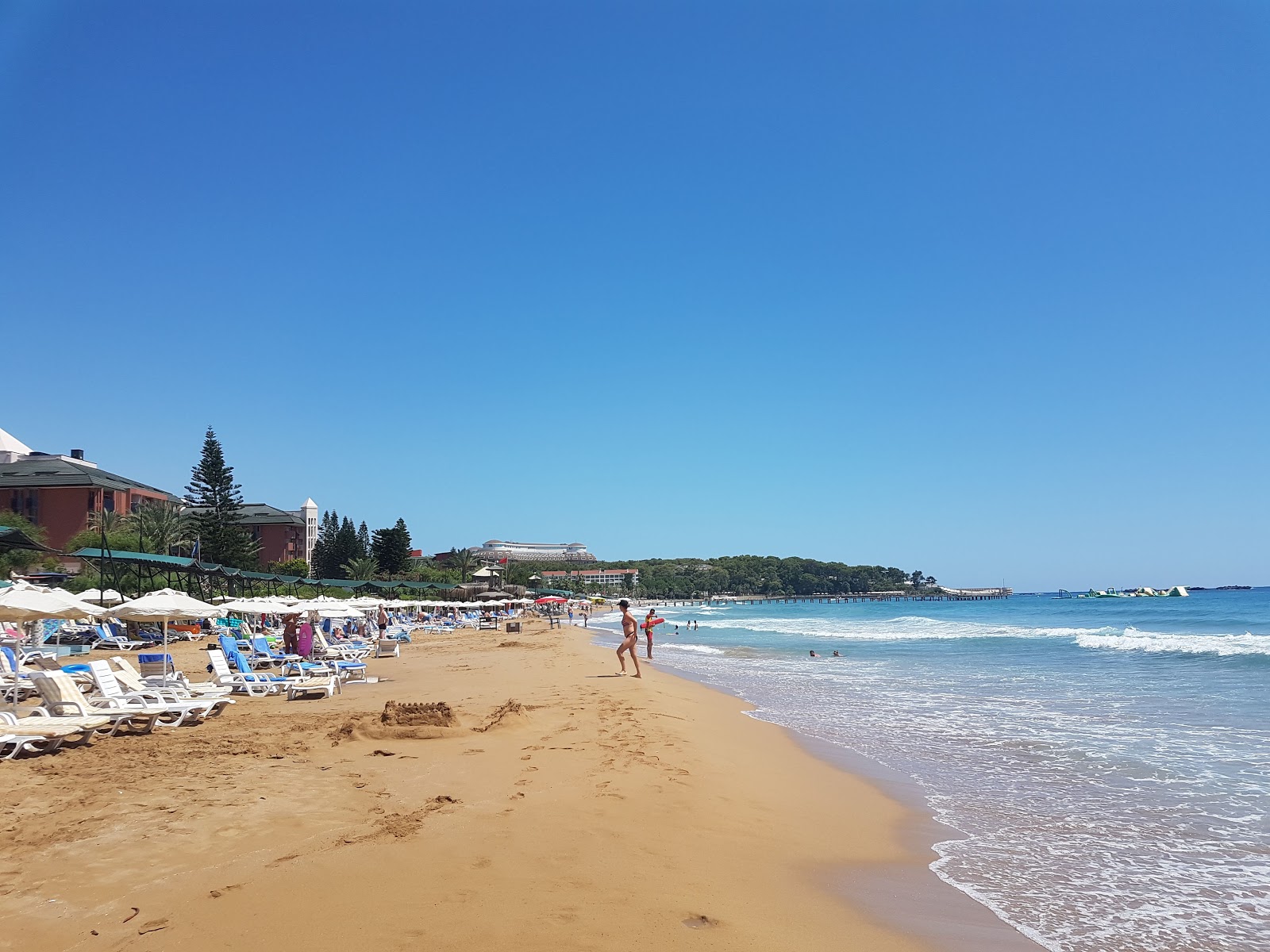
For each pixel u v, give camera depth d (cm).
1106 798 873
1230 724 1333
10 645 2023
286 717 1257
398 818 677
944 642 3900
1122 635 3841
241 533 6319
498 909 489
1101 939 515
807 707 1600
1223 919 548
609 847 623
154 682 1411
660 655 3139
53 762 891
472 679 1967
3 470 5775
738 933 485
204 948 424
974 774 1000
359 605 3503
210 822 655
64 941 432
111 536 4988
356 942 435
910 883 615
